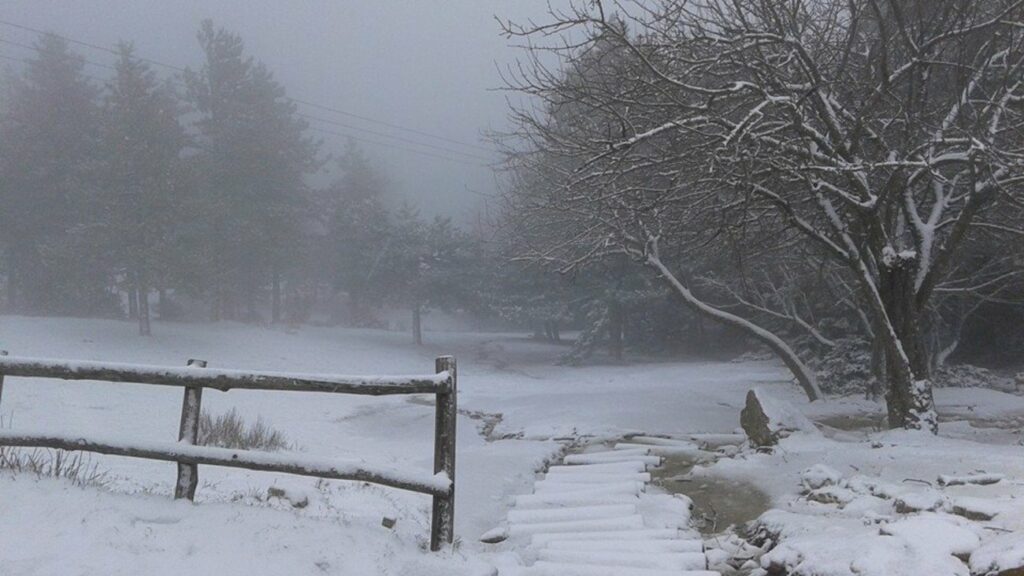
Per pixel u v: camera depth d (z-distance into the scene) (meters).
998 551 5.04
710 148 11.73
